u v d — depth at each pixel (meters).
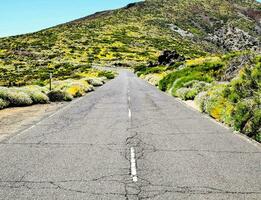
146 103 22.22
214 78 31.25
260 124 11.12
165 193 6.06
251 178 6.88
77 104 21.95
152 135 11.37
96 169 7.49
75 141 10.44
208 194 6.01
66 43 183.12
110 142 10.28
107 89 37.72
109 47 174.38
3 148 9.55
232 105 13.97
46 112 17.84
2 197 5.89
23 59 135.12
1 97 20.44
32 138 10.94
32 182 6.66
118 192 6.11
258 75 14.48
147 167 7.63
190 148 9.46
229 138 10.87
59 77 69.62
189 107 19.86
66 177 6.95
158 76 53.56
